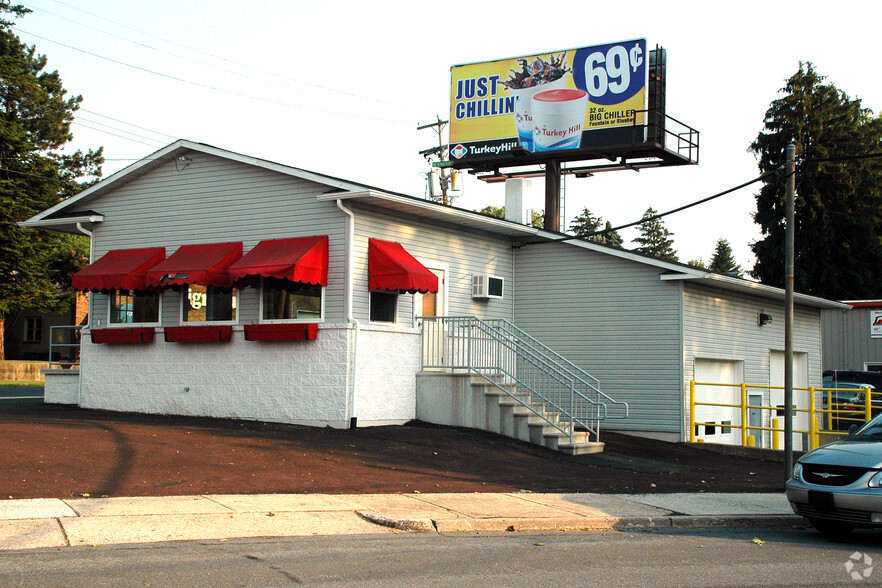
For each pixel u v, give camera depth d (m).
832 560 9.42
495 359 19.34
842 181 45.53
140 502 10.73
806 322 30.16
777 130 47.59
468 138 30.03
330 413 17.72
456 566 8.33
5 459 12.27
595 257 22.86
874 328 31.42
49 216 22.08
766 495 14.57
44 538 8.73
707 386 23.20
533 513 11.59
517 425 18.28
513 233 23.05
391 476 13.84
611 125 27.91
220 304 19.45
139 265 19.78
